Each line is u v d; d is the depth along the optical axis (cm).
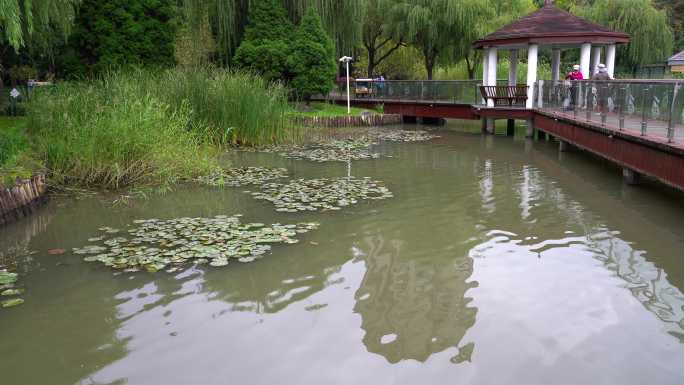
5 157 822
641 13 2741
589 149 1083
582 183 925
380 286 471
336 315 415
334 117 2009
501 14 2823
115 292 462
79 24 1636
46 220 695
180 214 720
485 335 382
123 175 909
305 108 2130
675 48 3722
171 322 406
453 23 2633
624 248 568
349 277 492
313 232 632
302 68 2061
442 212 723
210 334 387
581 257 541
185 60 2194
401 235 618
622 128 905
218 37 2128
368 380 328
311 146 1465
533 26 1789
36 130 985
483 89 1844
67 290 467
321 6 2272
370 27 3050
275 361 351
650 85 795
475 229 642
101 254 556
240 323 404
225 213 724
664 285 468
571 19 1794
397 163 1170
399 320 407
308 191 863
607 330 387
